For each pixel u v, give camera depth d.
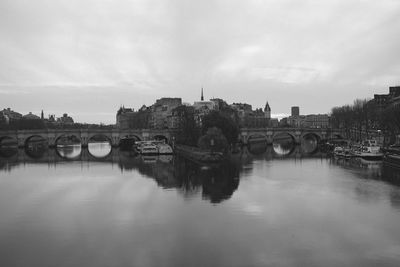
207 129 167.12
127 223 62.12
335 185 92.62
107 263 47.03
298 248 51.00
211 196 80.88
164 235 56.25
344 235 55.78
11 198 81.62
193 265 46.19
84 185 96.75
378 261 47.09
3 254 50.03
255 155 182.00
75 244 53.25
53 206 74.00
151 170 125.44
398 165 124.81
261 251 50.06
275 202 74.94
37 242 54.19
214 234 56.34
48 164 148.12
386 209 69.25
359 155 163.75
